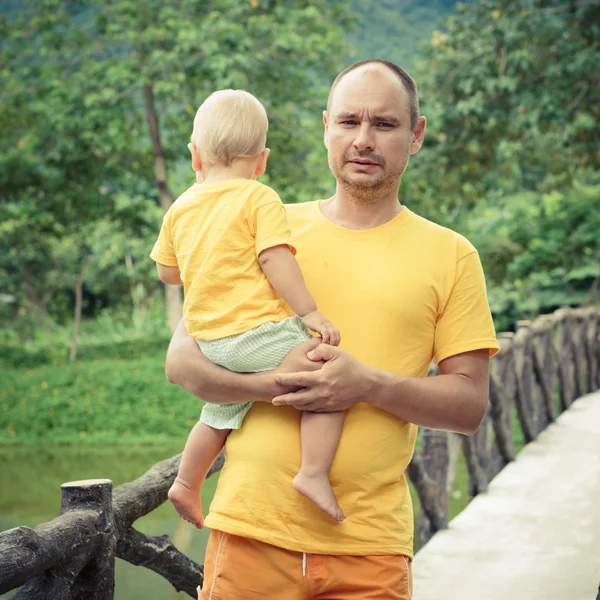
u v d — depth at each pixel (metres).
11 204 23.50
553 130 15.33
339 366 2.06
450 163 15.95
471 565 4.43
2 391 18.55
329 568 2.08
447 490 5.25
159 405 17.98
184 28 18.61
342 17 21.62
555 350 9.70
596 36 15.16
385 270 2.21
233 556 2.12
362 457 2.11
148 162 23.19
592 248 21.38
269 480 2.11
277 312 2.17
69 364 21.09
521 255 21.83
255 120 2.31
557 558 4.52
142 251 27.42
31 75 21.69
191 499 2.30
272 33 18.95
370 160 2.18
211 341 2.17
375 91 2.18
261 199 2.20
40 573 2.27
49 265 26.70
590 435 8.08
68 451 15.31
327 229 2.30
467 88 14.88
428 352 2.23
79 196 22.12
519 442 12.91
